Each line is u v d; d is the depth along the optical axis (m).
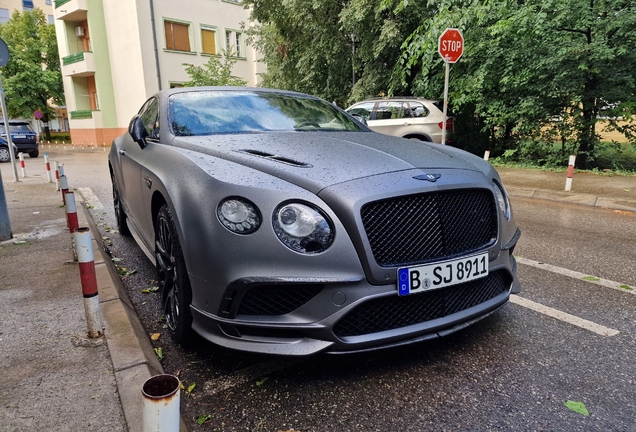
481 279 2.52
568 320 3.01
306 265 2.10
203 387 2.31
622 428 1.95
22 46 32.59
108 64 26.17
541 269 4.04
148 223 3.29
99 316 2.60
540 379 2.33
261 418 2.05
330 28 14.49
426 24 9.68
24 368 2.26
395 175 2.34
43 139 35.59
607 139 9.98
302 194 2.18
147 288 3.76
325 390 2.26
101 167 14.42
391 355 2.59
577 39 9.21
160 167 2.88
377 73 13.52
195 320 2.40
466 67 11.23
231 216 2.16
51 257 4.14
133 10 23.75
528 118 10.27
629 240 4.97
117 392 2.04
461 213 2.41
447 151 3.15
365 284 2.13
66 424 1.83
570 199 7.26
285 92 4.14
